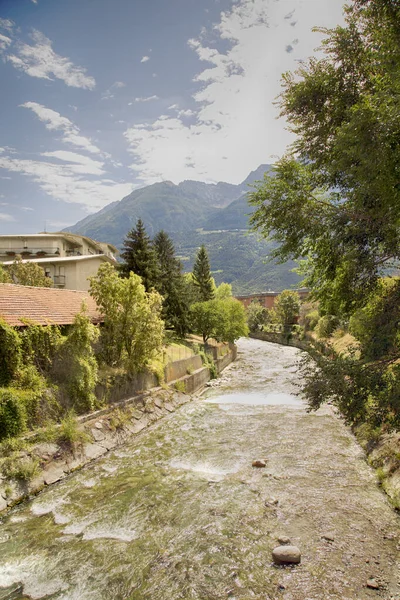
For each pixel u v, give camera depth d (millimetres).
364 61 8344
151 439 14273
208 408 19453
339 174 8477
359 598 5785
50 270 33969
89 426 12945
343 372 7168
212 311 35469
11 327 11758
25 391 11289
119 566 6715
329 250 8430
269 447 13086
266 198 8977
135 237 29312
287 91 9289
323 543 7305
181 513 8609
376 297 8445
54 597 5961
